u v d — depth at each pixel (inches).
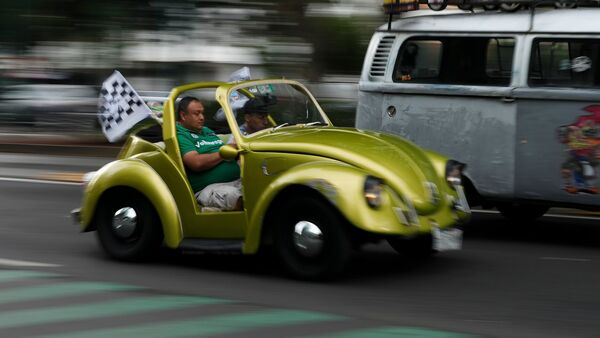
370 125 413.1
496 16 390.6
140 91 845.8
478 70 389.7
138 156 343.9
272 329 249.3
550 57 374.6
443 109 394.9
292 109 351.3
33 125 869.8
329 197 292.2
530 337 245.9
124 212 342.6
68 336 241.9
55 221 442.6
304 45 856.3
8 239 394.0
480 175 389.1
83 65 900.6
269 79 347.9
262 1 842.2
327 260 302.2
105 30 853.8
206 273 326.3
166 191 331.9
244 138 322.0
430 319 264.1
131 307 274.4
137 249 340.8
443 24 398.3
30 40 871.1
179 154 332.8
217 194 328.2
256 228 312.7
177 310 270.7
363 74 415.2
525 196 381.7
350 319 261.9
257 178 315.9
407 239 324.2
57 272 327.6
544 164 375.9
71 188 565.3
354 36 851.4
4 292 293.9
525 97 376.2
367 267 337.7
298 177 298.4
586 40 366.9
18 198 522.0
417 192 310.5
